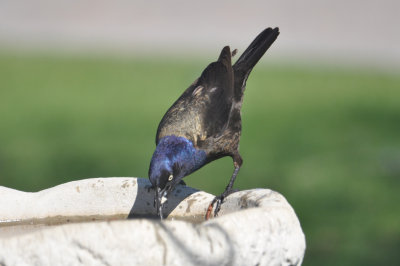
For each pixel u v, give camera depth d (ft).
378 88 71.36
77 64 86.28
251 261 13.12
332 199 37.76
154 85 70.03
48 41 104.83
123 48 99.09
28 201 17.71
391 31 105.19
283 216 13.84
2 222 17.40
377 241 32.45
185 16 117.19
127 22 116.47
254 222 13.15
